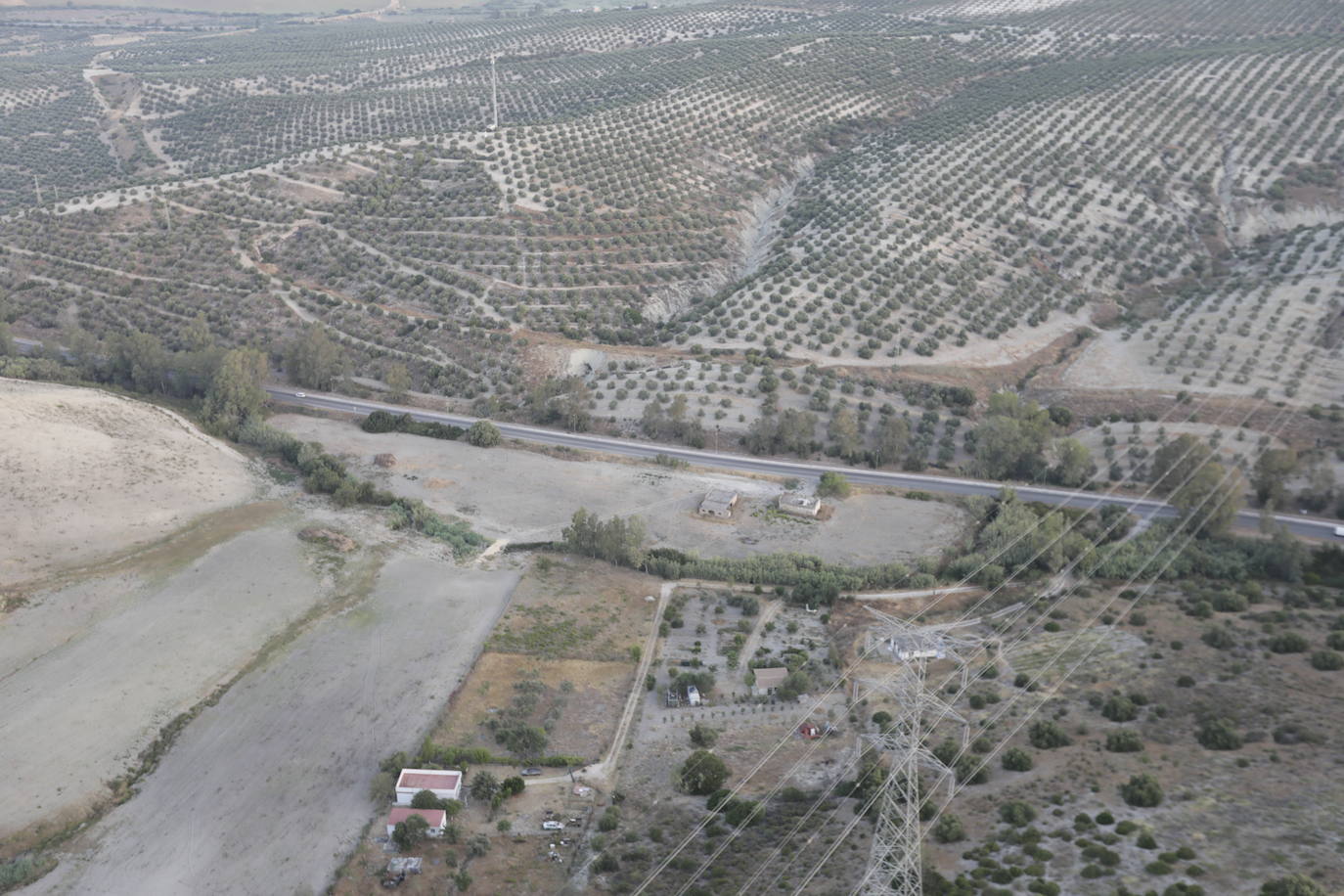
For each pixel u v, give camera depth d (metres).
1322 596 134.75
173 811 104.31
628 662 130.62
